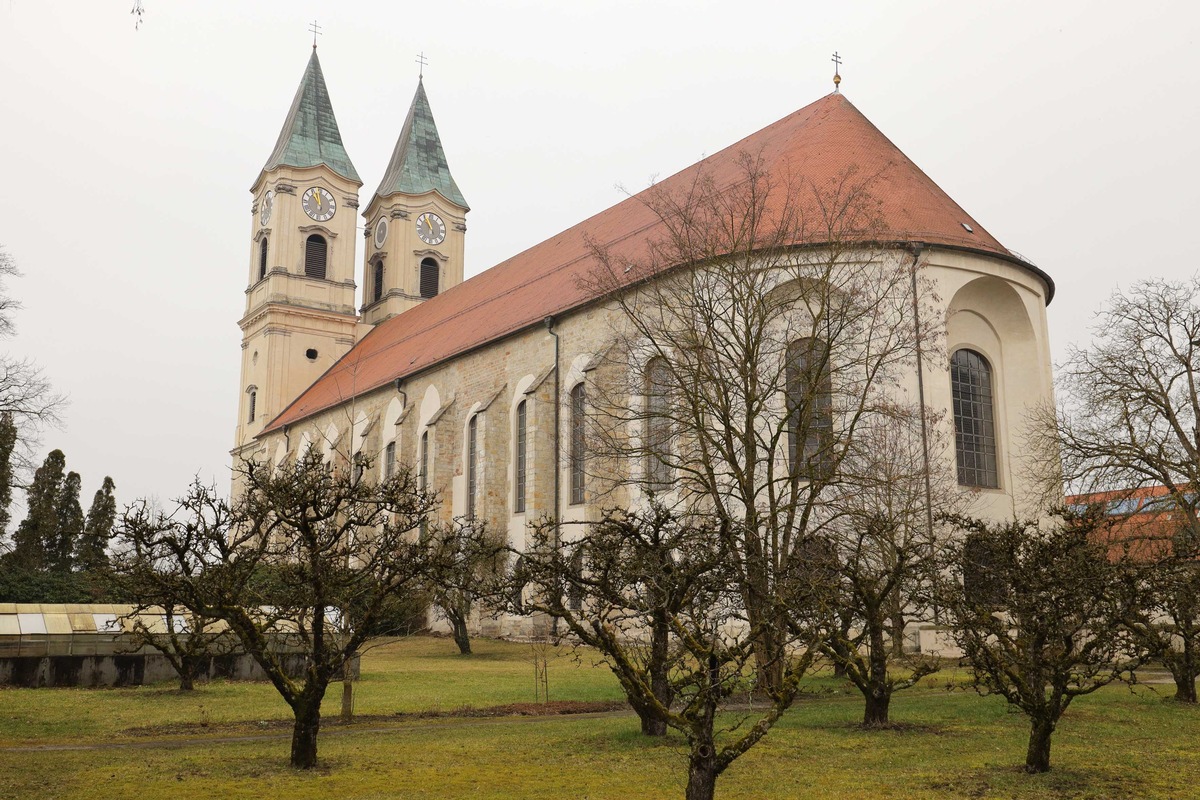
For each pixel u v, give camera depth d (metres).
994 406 42.25
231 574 18.25
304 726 16.06
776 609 15.23
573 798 13.68
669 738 18.17
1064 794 13.66
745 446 26.95
